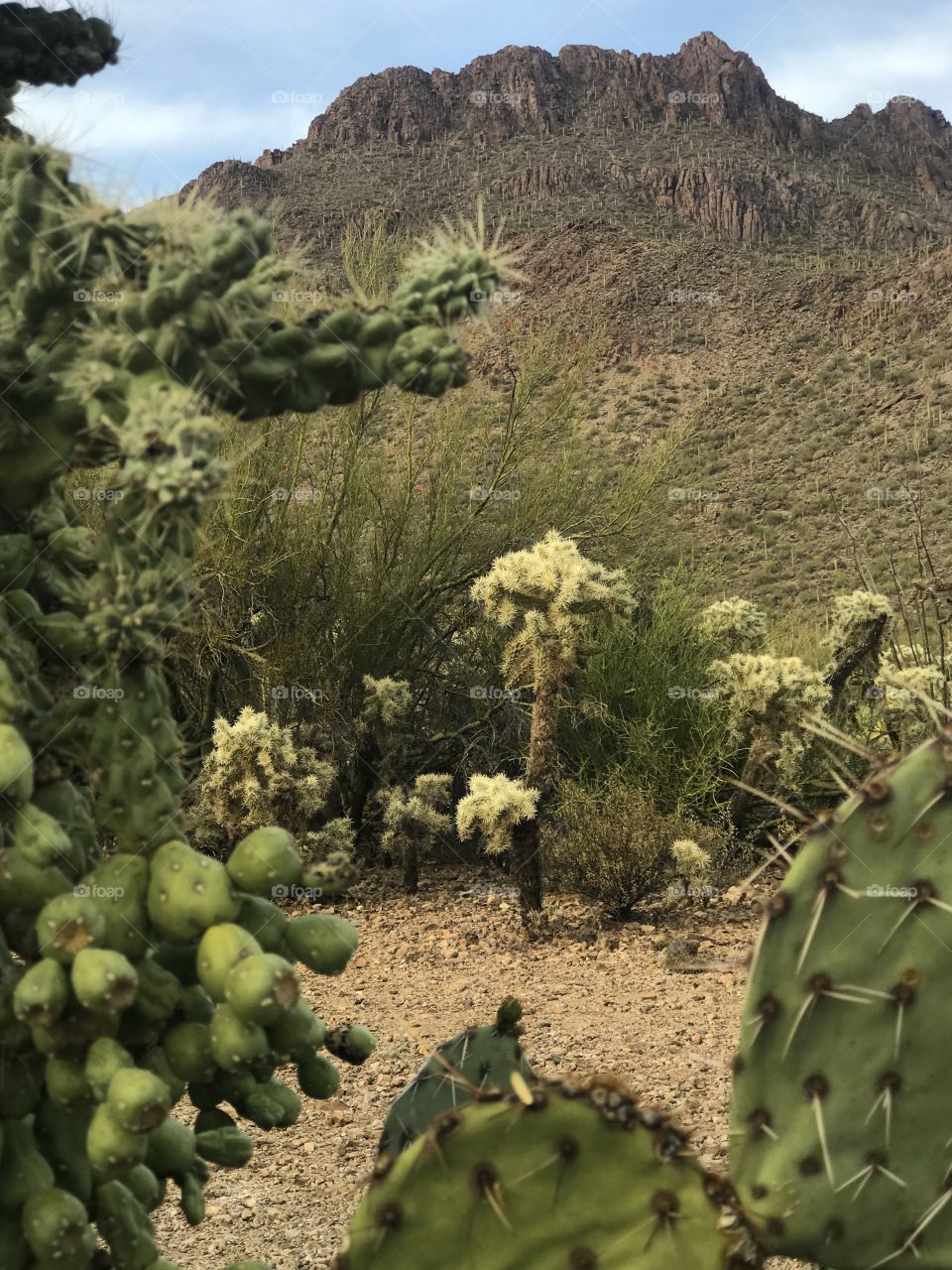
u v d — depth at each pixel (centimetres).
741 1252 147
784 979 154
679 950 614
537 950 632
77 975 112
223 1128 150
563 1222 138
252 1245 314
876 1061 152
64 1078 118
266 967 112
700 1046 486
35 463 119
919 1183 152
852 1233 152
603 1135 139
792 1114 153
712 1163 351
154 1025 122
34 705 122
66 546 130
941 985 152
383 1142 176
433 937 656
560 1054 475
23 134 121
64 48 140
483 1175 138
